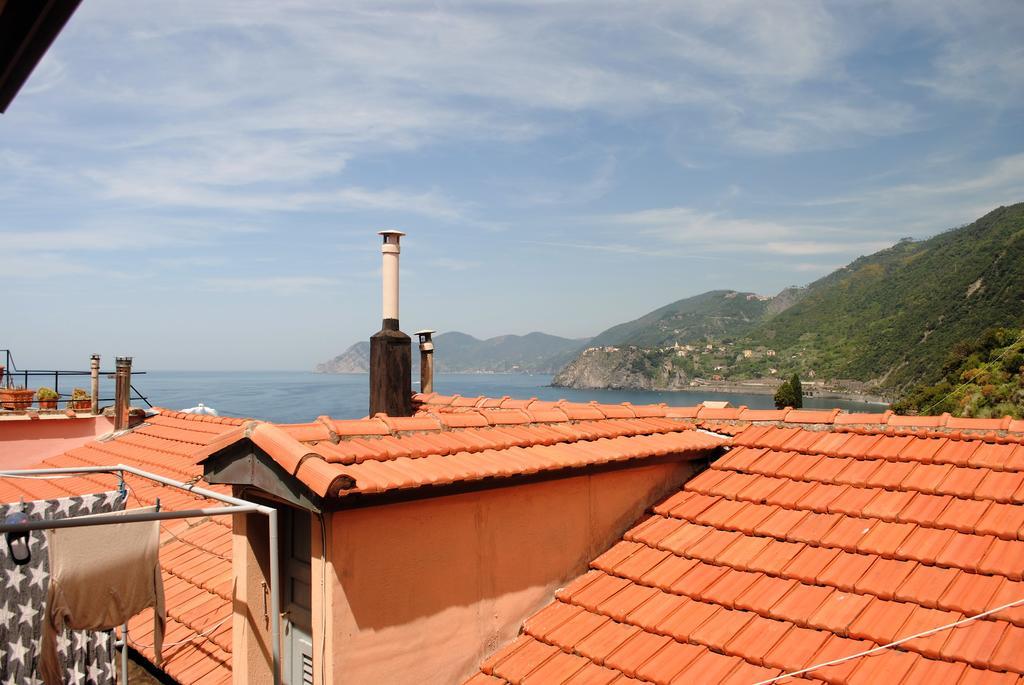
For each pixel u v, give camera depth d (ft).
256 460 15.06
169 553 26.63
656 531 19.61
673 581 17.43
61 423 51.65
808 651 14.23
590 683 14.87
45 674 15.37
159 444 43.60
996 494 17.24
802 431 22.82
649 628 16.10
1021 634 13.32
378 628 14.26
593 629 16.57
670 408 25.43
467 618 15.97
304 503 13.67
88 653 18.86
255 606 16.08
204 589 23.32
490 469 15.97
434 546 15.38
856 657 13.79
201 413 52.75
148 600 16.89
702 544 18.57
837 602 15.39
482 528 16.42
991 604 14.08
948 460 19.13
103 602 16.11
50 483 39.58
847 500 18.66
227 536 26.55
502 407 28.30
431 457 16.19
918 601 14.75
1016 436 19.51
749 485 20.67
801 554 17.24
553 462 17.46
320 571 13.78
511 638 16.94
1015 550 15.49
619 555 19.03
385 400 30.09
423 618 15.08
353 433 16.24
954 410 143.54
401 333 30.63
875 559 16.39
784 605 15.61
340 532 13.75
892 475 19.16
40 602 17.80
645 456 20.07
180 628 21.49
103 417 52.95
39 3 7.61
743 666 14.40
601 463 18.63
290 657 15.96
